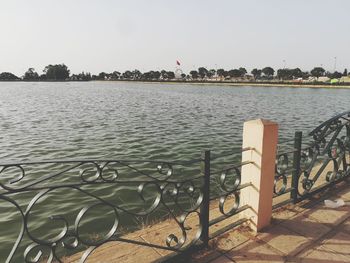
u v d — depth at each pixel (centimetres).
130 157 1315
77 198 797
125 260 325
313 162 470
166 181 290
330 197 481
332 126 490
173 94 6862
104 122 2436
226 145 1555
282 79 15050
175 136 1806
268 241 353
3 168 198
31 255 532
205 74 17988
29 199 796
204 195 324
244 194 384
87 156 1337
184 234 318
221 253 329
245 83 12862
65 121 2502
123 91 8388
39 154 1380
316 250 337
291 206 447
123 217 680
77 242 249
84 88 10844
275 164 387
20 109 3559
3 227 650
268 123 355
